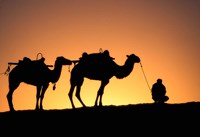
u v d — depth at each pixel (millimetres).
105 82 42031
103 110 39375
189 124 36219
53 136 34344
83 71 42281
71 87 42500
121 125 36156
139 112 38656
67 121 37000
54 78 41125
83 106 42219
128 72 42812
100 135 34406
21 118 37844
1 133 35062
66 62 41594
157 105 40469
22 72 40406
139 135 34375
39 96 40562
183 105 40125
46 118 37688
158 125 36125
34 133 34938
